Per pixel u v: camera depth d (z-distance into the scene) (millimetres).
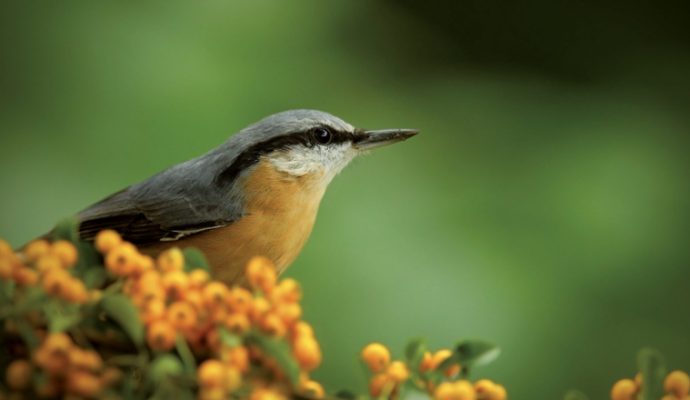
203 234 2871
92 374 2637
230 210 2871
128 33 2947
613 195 2994
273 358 2646
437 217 2951
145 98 2936
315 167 2893
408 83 3400
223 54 2977
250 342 2648
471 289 2926
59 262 2652
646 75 3678
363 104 3143
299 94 3035
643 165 3068
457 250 2938
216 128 2938
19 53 2932
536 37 3941
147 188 2889
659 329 2939
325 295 2922
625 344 2938
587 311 2938
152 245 2877
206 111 2939
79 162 2920
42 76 2932
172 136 2934
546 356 2924
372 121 3119
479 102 3279
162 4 2986
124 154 2926
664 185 3041
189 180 2883
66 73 2934
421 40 3695
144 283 2654
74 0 2947
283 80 3023
